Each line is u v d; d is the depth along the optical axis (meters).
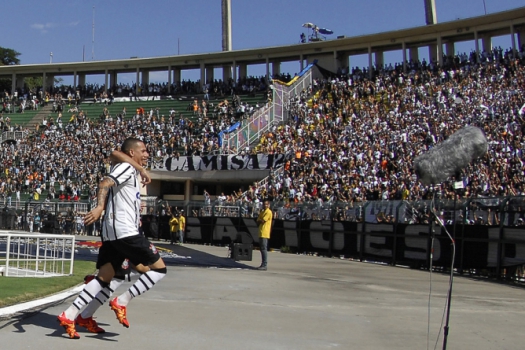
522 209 14.16
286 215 24.23
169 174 37.38
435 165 4.34
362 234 20.09
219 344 5.68
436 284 12.77
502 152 25.11
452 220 16.48
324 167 29.61
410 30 41.97
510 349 6.14
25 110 52.28
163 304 8.01
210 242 27.50
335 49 46.41
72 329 5.60
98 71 54.84
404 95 36.06
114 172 5.54
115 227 5.63
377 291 10.91
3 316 6.50
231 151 36.28
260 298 9.13
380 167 27.98
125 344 5.51
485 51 40.66
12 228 36.78
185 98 49.25
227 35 52.62
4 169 43.34
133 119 45.06
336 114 37.00
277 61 49.56
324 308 8.38
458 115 30.66
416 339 6.39
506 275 14.45
